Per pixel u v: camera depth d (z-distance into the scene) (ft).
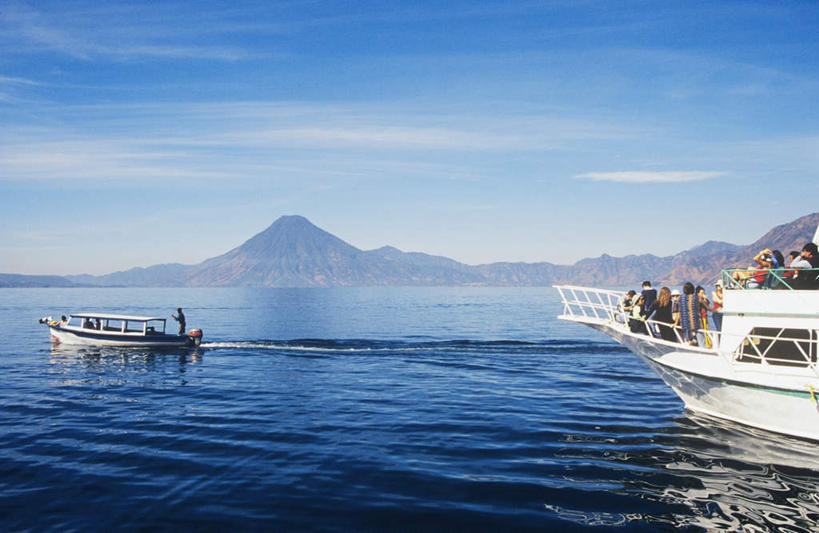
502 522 33.83
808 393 46.29
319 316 310.86
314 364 107.04
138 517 34.55
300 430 56.08
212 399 72.49
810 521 34.14
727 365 50.96
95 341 136.05
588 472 42.83
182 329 136.56
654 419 59.72
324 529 32.86
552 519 34.30
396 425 58.03
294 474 42.57
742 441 50.08
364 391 78.02
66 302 601.21
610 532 32.58
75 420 60.75
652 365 60.95
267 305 500.74
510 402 69.77
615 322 62.90
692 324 54.95
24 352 125.08
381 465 44.65
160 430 56.18
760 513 35.29
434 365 105.60
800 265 47.32
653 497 37.81
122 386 82.69
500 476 42.01
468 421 59.72
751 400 51.08
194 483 40.60
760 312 49.55
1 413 64.49
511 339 160.97
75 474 42.65
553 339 160.35
